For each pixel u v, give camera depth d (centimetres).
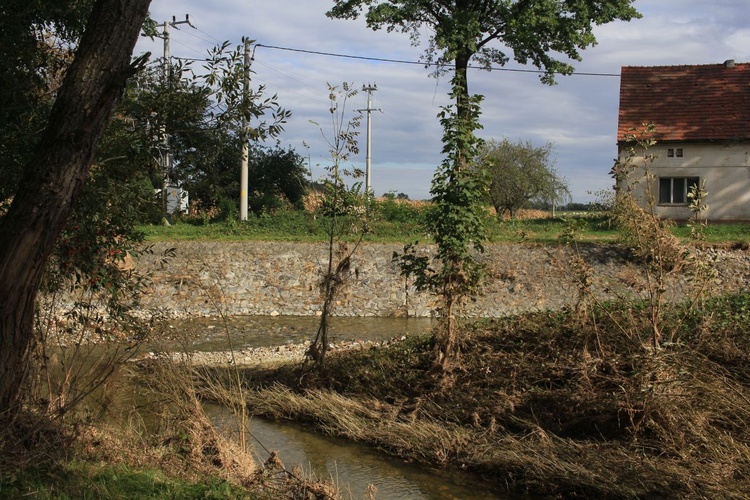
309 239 2795
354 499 827
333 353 1462
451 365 1169
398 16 3322
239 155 919
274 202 3819
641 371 923
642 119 3281
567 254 2373
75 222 828
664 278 1030
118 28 681
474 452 947
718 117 3200
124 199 861
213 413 1141
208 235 2950
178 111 856
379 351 1354
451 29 3189
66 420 808
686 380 905
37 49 869
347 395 1213
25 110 836
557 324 1212
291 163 4062
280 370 1398
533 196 4250
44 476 658
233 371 1430
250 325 2230
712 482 753
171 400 922
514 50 3475
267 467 808
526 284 2352
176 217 981
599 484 823
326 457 993
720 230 2797
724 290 1367
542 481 863
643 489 796
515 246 2517
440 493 869
